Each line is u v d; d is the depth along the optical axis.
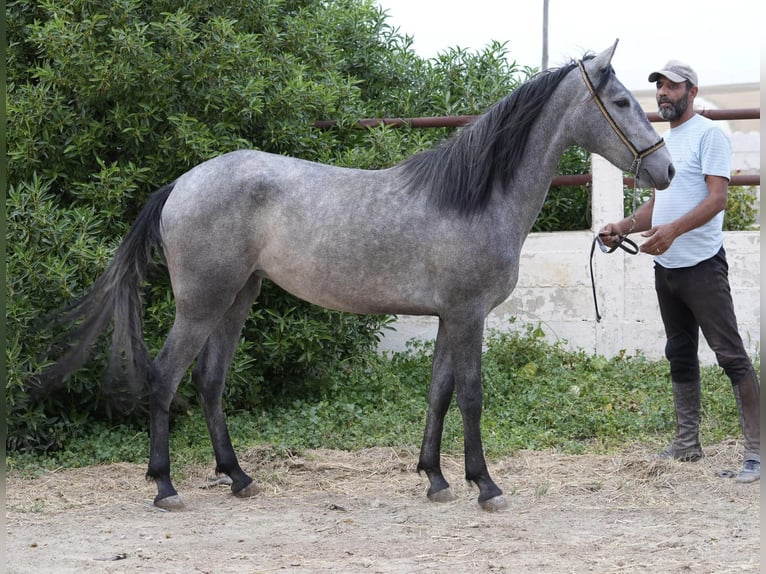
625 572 3.48
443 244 4.41
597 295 7.23
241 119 6.39
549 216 7.89
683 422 5.36
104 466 5.43
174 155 6.21
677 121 5.25
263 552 3.78
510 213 4.49
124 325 4.64
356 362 7.09
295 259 4.59
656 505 4.53
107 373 4.76
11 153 5.88
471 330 4.43
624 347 7.22
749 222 8.68
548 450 5.66
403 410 6.39
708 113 7.20
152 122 6.23
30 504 4.64
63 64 5.87
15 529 4.18
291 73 6.65
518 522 4.23
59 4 6.13
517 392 6.67
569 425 6.05
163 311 6.02
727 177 5.02
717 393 6.39
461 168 4.45
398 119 7.43
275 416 6.51
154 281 6.24
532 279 7.34
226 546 3.88
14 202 5.56
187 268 4.57
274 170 4.66
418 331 7.46
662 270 5.30
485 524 4.20
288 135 6.54
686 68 5.16
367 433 6.00
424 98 8.15
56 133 6.12
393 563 3.61
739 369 5.09
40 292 5.64
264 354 6.44
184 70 6.19
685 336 5.35
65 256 5.57
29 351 5.62
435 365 4.73
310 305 6.50
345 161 6.65
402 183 4.58
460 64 8.40
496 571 3.50
